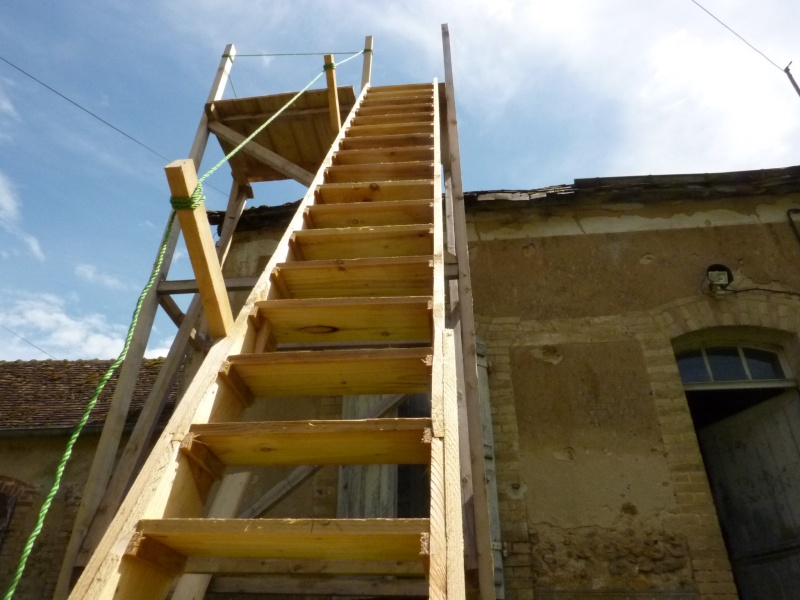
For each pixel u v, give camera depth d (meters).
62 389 8.33
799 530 4.90
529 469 4.69
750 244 5.80
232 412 2.19
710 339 5.46
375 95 5.89
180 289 4.64
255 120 5.87
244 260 6.58
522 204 6.20
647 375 5.07
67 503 6.59
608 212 6.19
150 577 1.55
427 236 3.02
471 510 3.13
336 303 2.40
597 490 4.54
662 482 4.52
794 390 5.22
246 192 6.61
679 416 4.81
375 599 4.03
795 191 6.04
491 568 2.90
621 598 4.10
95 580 1.33
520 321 5.53
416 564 2.19
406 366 2.13
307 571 2.33
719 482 5.84
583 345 5.31
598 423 4.86
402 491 5.01
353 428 1.79
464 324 3.75
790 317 5.29
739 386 5.23
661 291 5.57
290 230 3.07
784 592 4.99
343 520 1.50
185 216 2.07
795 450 5.09
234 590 3.64
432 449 1.65
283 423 1.81
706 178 5.98
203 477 1.88
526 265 5.91
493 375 5.20
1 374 9.02
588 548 4.30
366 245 3.10
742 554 5.49
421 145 4.43
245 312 2.38
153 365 8.87
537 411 4.97
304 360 2.10
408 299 2.39
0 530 6.52
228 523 1.51
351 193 3.69
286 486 4.30
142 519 1.52
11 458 7.04
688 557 4.20
